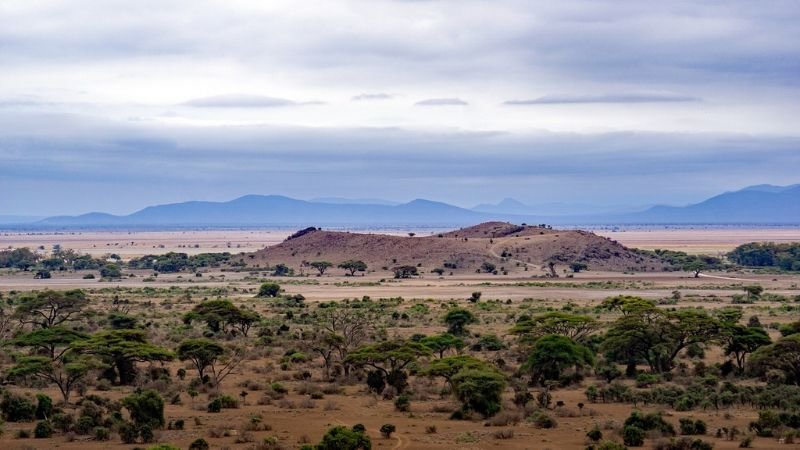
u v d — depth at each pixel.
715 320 113.62
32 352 121.38
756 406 86.94
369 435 72.94
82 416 77.56
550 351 103.19
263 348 136.12
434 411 85.00
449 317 156.38
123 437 71.00
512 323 174.88
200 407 86.12
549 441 70.44
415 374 108.88
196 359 104.62
